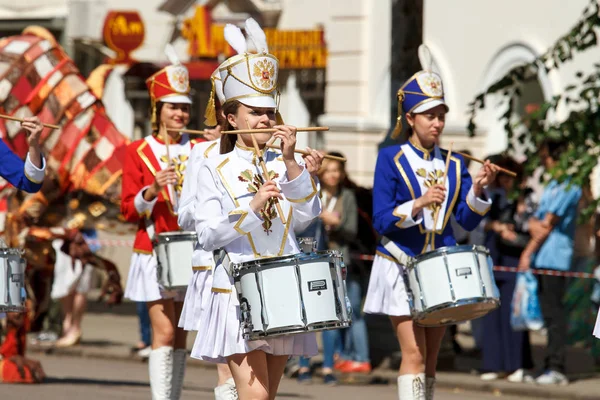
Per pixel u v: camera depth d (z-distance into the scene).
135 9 34.25
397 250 12.34
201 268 10.70
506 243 18.38
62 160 16.33
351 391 17.67
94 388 16.98
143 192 13.56
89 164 16.30
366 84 29.98
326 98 30.69
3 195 16.36
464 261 11.68
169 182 13.31
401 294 12.27
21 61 16.56
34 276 16.88
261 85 9.75
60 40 34.62
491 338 18.42
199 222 9.70
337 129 30.19
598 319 10.30
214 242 9.49
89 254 16.56
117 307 29.97
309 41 30.81
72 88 16.56
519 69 18.39
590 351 20.58
